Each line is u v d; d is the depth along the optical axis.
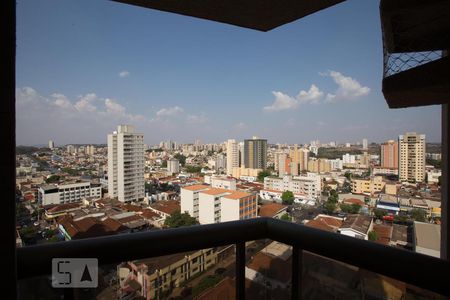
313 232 0.85
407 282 0.64
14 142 0.72
